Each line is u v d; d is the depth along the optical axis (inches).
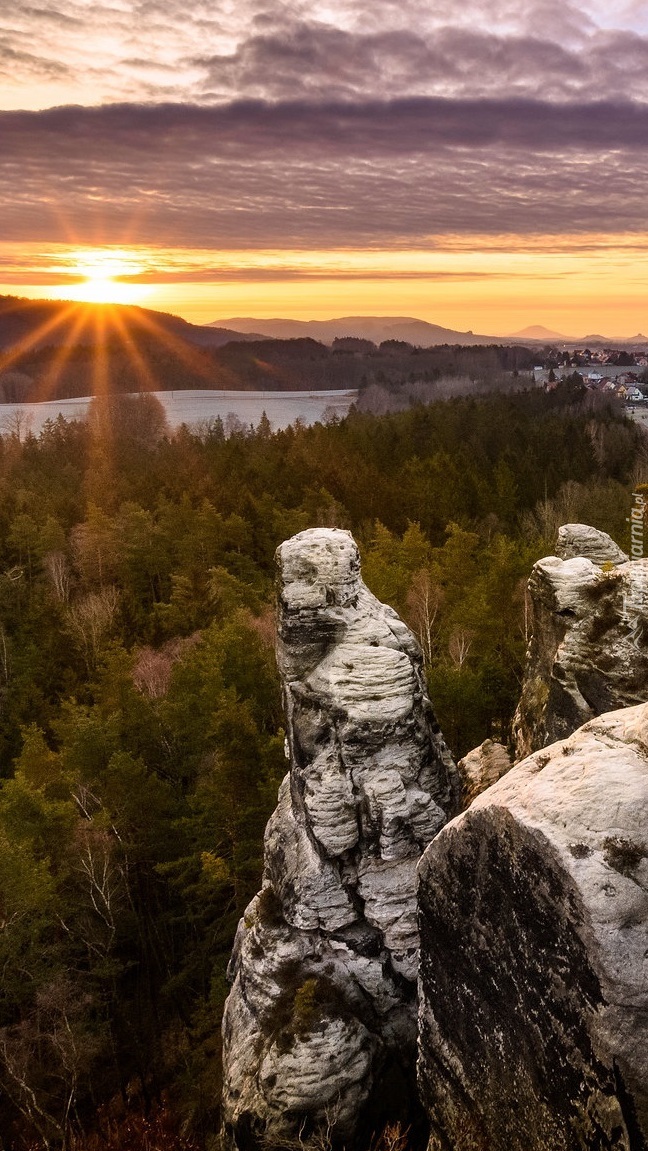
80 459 5275.6
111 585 2805.1
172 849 1212.5
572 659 750.5
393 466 4033.0
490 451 4456.2
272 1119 655.1
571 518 2856.8
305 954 740.7
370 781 732.7
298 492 3385.8
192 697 1471.5
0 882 965.2
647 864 388.2
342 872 744.3
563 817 409.4
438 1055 516.1
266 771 1099.3
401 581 2028.8
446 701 1223.5
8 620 2519.7
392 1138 637.9
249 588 2314.2
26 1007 1086.4
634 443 4950.8
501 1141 453.7
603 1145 379.9
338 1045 674.8
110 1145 999.0
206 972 1181.7
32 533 2982.3
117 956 1282.0
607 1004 373.4
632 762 431.2
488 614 1676.9
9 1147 1024.9
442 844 490.0
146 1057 1129.4
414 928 713.0
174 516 3137.3
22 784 1159.6
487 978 462.0
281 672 820.6
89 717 1491.1
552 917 404.2
